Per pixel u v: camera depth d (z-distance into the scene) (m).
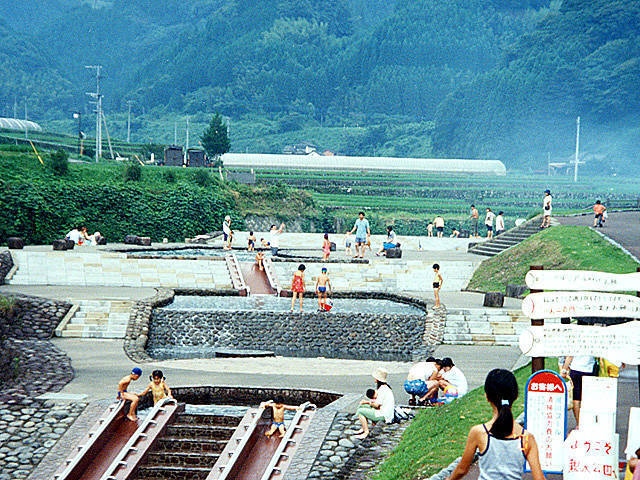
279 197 107.06
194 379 32.31
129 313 41.97
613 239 53.59
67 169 84.06
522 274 51.81
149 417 26.53
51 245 71.00
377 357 40.78
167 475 24.25
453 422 22.84
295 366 35.62
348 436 24.83
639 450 13.91
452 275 56.31
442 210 121.12
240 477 23.53
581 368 18.98
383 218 112.69
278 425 25.67
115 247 64.25
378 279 55.56
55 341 38.97
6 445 25.52
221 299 48.12
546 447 15.42
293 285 43.84
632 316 15.34
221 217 90.75
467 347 39.69
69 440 25.58
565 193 137.88
